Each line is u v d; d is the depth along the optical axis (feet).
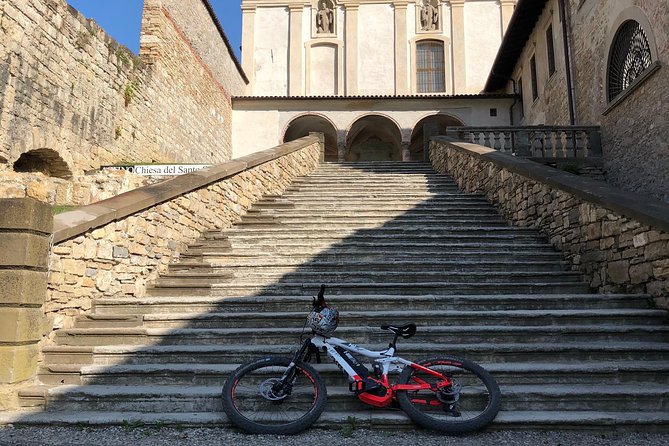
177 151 56.70
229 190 33.30
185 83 59.11
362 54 87.92
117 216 21.71
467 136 49.08
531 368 16.28
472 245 28.04
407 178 46.14
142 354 17.51
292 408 15.37
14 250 16.22
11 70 31.50
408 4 89.71
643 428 14.23
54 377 16.69
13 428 14.43
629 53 40.50
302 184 44.24
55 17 35.88
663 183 34.40
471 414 14.89
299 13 89.45
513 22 63.26
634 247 20.86
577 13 49.49
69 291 19.04
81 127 38.81
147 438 13.82
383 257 27.25
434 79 88.07
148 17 52.24
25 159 36.83
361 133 94.48
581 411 15.01
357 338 18.63
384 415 14.71
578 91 49.47
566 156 45.68
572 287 23.38
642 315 19.04
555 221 27.53
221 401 15.31
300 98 77.25
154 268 24.53
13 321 15.93
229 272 25.29
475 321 19.51
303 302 20.84
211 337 18.54
